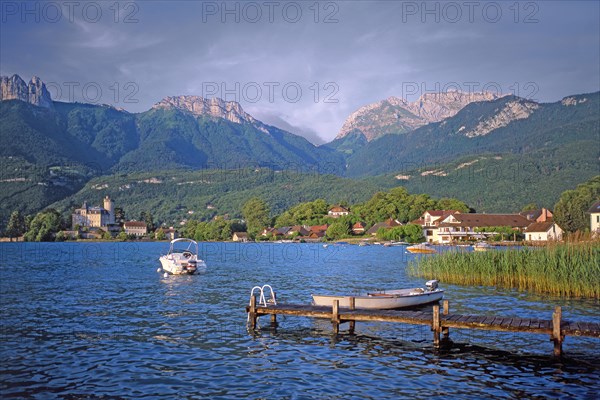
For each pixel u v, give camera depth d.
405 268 72.06
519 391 19.27
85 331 29.14
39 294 45.25
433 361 23.22
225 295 44.53
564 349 25.09
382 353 24.59
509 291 43.19
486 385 19.92
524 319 26.20
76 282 55.81
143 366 22.27
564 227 125.56
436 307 25.95
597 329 23.77
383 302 34.09
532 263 43.34
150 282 55.78
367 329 29.81
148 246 179.62
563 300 38.34
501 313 33.66
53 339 27.14
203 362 22.91
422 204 193.38
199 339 27.23
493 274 46.84
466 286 46.56
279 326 30.59
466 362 23.05
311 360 23.34
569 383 20.16
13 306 38.25
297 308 30.56
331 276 61.72
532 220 165.88
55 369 21.83
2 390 19.30
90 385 19.86
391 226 179.62
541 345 25.88
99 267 79.25
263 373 21.33
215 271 70.31
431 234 163.00
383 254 109.94
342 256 103.88
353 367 22.27
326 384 19.98
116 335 28.11
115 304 39.25
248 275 63.97
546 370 21.86
